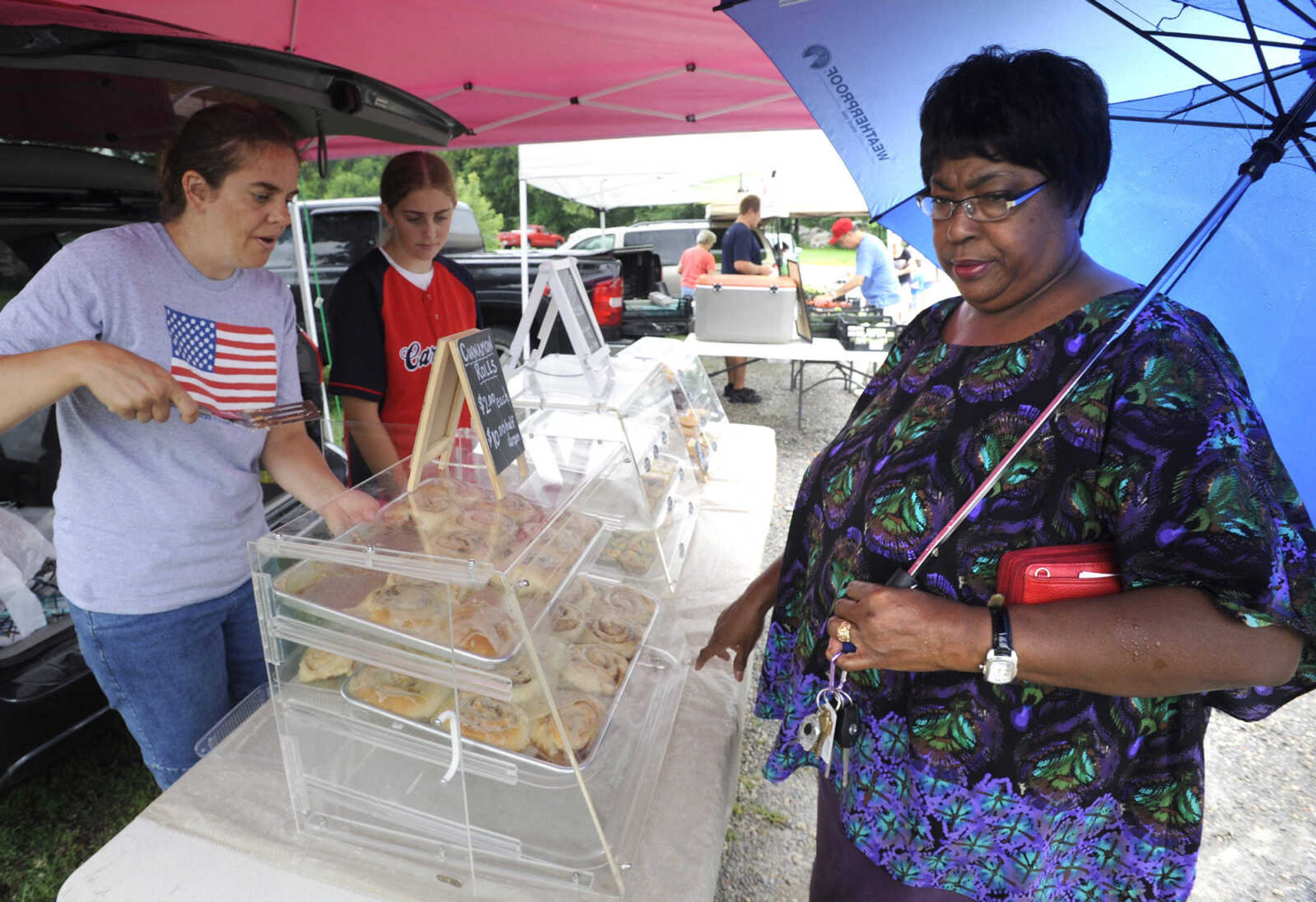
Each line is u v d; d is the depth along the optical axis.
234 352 1.71
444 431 1.55
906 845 1.09
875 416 1.24
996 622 0.92
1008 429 1.01
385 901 1.16
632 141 8.01
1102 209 1.29
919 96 1.50
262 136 1.54
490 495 1.52
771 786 2.89
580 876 1.17
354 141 4.70
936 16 1.40
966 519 1.01
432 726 1.21
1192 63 1.15
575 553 1.45
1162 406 0.89
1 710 2.20
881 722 1.11
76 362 1.31
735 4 1.56
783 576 1.42
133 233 1.60
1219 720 3.34
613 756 1.32
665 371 2.75
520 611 1.18
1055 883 1.06
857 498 1.18
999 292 1.05
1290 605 0.85
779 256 8.77
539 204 28.53
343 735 1.24
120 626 1.64
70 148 2.77
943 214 1.06
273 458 1.90
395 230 2.58
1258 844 2.69
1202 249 1.09
